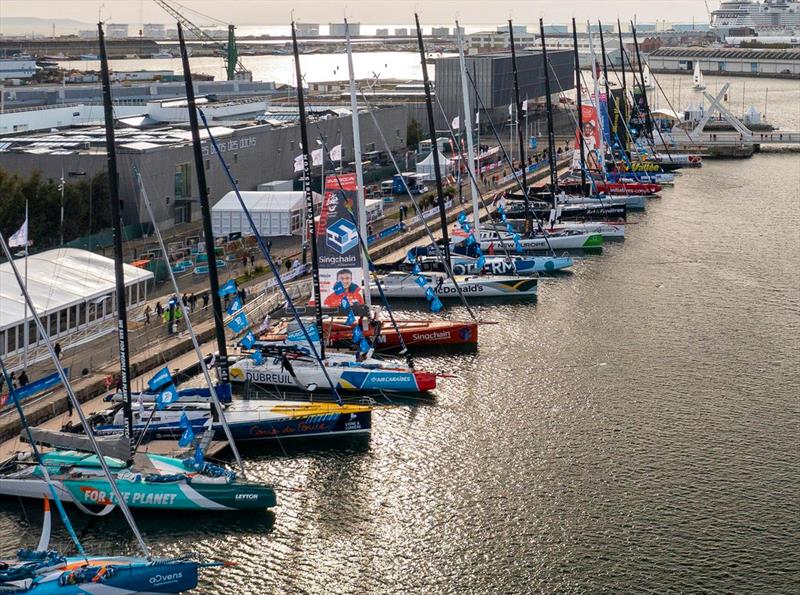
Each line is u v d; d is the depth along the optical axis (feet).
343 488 249.96
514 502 242.37
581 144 584.81
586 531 229.86
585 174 595.47
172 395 252.83
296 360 310.45
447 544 225.76
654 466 259.60
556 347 350.23
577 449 269.64
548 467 259.39
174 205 493.36
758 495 244.63
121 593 199.21
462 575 214.69
